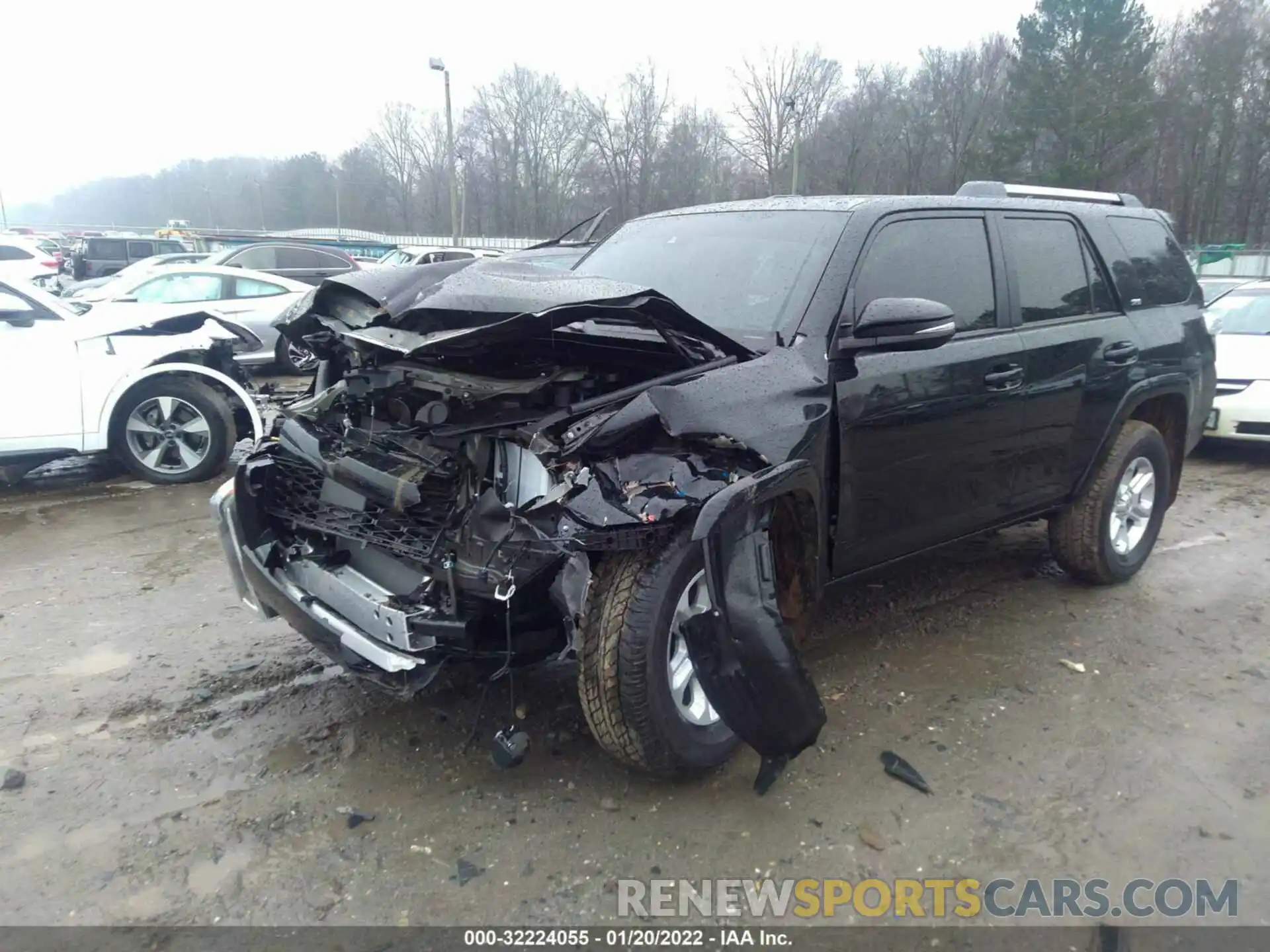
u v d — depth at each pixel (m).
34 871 2.73
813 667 4.04
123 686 3.87
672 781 3.19
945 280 3.87
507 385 2.98
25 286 6.89
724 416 2.94
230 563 3.59
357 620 3.13
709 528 2.71
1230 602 4.86
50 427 6.74
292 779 3.19
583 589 2.88
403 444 3.18
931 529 3.89
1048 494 4.44
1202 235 50.50
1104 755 3.38
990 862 2.82
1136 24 43.88
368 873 2.73
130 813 3.01
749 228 3.96
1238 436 7.85
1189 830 2.97
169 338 7.19
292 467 3.55
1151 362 4.80
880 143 46.44
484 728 3.51
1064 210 4.62
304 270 17.50
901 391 3.55
